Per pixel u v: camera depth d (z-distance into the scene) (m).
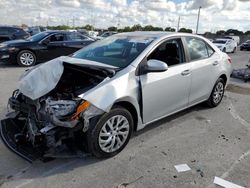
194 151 3.65
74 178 2.97
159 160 3.39
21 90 3.43
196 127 4.47
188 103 4.57
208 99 5.24
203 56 4.83
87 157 3.40
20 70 9.21
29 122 3.24
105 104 3.08
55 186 2.83
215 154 3.59
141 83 3.50
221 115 5.10
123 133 3.48
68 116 2.90
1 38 13.51
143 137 4.02
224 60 5.39
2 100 5.51
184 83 4.26
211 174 3.12
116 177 3.02
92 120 3.10
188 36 4.55
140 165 3.27
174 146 3.78
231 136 4.17
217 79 5.23
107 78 3.27
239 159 3.47
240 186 2.92
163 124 4.54
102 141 3.24
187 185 2.91
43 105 3.20
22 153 3.18
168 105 4.09
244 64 13.80
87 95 3.01
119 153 3.52
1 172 3.03
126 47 3.96
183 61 4.31
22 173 3.03
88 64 3.46
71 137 3.07
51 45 10.45
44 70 3.43
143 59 3.63
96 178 2.99
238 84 7.97
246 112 5.34
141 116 3.67
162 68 3.48
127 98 3.35
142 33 4.47
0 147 3.56
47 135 2.91
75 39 11.04
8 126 3.71
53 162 3.27
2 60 9.94
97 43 4.59
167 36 4.13
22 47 9.96
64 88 3.46
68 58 3.98
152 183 2.93
